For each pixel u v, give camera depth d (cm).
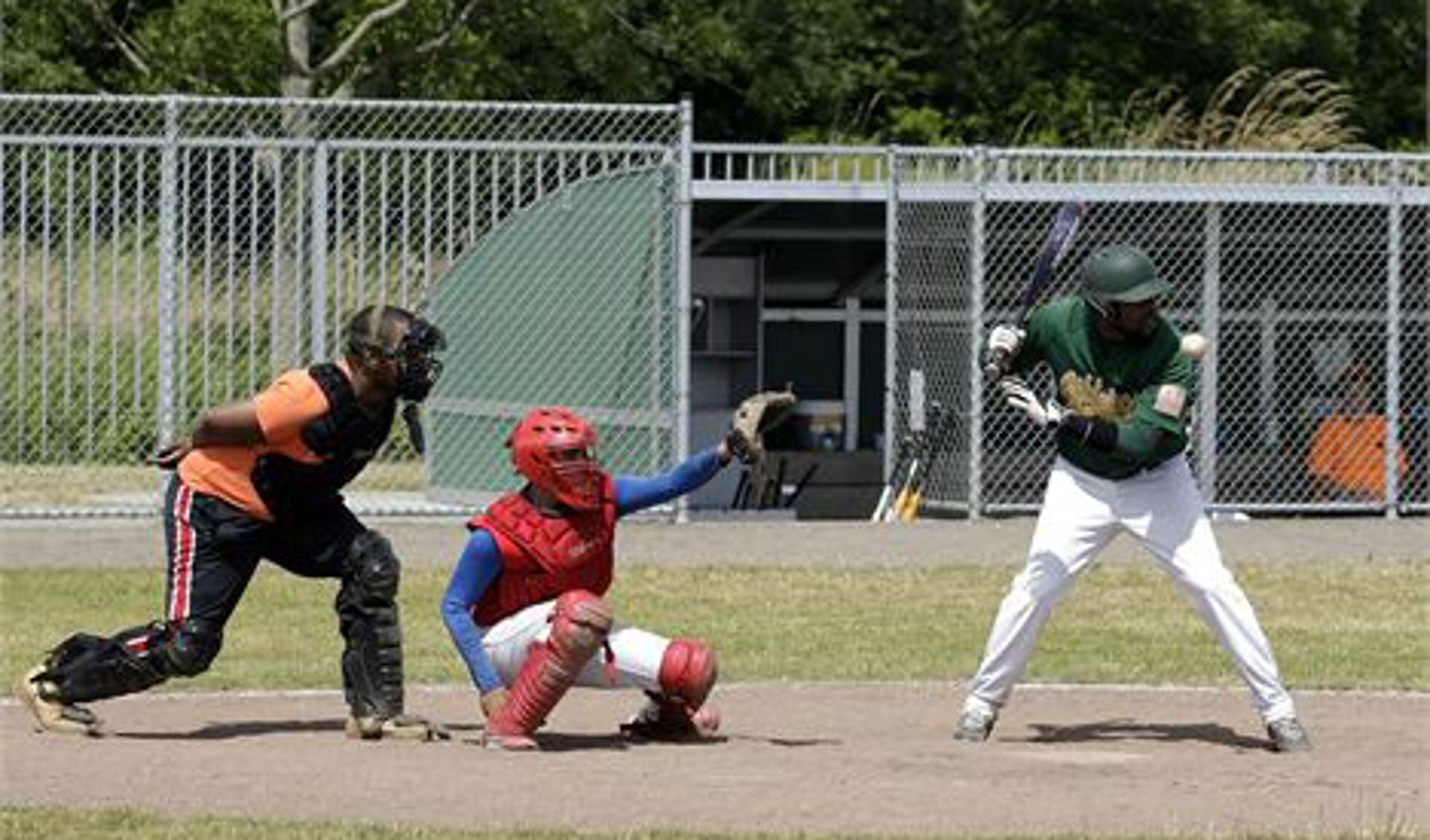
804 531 4369
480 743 2430
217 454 2400
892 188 4628
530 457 2408
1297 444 5003
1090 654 3266
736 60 7869
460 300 4553
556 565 2416
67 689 2483
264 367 4819
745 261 5366
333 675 3005
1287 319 5012
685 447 4403
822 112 8644
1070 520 2459
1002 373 2473
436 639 3338
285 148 4503
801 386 5534
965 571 3981
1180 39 8719
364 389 2370
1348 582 3947
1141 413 2409
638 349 4438
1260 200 4741
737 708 2770
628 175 4444
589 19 7275
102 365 4825
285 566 2466
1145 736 2573
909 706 2797
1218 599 2447
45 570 3884
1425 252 5047
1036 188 4684
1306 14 8788
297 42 6844
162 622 2589
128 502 4497
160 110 5450
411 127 6106
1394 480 4741
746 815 2039
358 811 2045
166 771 2242
